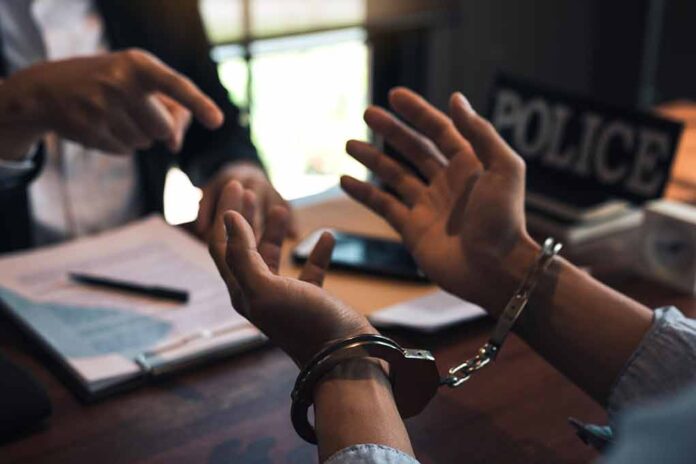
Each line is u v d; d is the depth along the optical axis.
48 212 1.51
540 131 1.31
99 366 0.89
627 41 2.97
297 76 2.47
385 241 1.16
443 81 2.74
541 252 0.76
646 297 1.10
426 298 1.03
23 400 0.82
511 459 0.79
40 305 1.02
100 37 1.53
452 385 0.76
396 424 0.60
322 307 0.63
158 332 0.96
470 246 0.79
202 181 1.49
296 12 2.23
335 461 0.56
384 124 0.89
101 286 1.06
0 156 1.17
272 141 2.51
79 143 1.10
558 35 2.96
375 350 0.62
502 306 0.79
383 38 2.56
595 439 0.77
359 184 0.89
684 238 1.09
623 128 1.20
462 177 0.84
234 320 0.99
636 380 0.71
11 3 1.42
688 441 0.36
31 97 1.07
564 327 0.75
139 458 0.80
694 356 0.69
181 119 1.15
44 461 0.79
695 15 2.92
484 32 2.76
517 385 0.90
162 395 0.89
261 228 1.21
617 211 1.28
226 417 0.85
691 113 1.83
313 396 0.63
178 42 1.56
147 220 1.26
